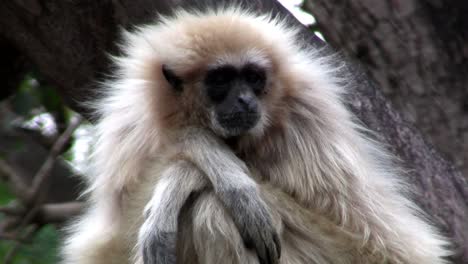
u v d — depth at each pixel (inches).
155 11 708.7
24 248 964.6
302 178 648.4
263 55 652.7
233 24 661.9
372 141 692.7
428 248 648.4
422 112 854.5
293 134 655.1
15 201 1055.0
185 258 613.0
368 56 852.6
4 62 904.9
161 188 604.7
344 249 630.5
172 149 634.2
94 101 743.1
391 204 658.2
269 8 729.6
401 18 845.2
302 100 658.8
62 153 1084.5
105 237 659.4
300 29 729.6
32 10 719.1
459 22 850.8
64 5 714.2
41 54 743.7
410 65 849.5
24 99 1023.6
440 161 721.0
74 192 1146.0
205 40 653.9
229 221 601.6
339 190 640.4
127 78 687.1
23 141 1073.5
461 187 718.5
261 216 591.2
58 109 1069.8
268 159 659.4
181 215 610.5
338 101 674.8
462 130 848.3
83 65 737.0
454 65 850.1
